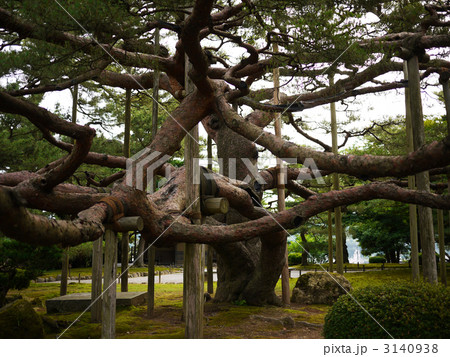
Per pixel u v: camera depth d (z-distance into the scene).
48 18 5.02
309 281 11.72
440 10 8.36
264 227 6.18
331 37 5.77
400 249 30.77
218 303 10.98
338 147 14.58
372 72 8.56
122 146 19.00
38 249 9.45
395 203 20.73
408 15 6.91
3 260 9.35
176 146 7.05
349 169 5.08
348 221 27.75
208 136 13.25
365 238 31.64
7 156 13.83
